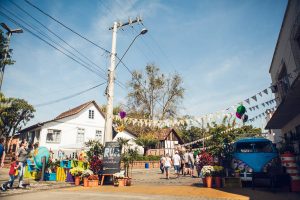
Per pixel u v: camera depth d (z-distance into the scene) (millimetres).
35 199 7551
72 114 32781
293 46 11586
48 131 31031
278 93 15656
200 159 11680
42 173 13578
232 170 10102
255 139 11188
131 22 16219
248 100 11320
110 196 7961
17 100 36156
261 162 9430
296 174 8172
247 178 9312
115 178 11484
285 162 8422
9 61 17672
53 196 8117
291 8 11414
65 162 15570
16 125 37312
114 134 35844
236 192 8164
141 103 38406
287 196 7223
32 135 34281
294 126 14148
